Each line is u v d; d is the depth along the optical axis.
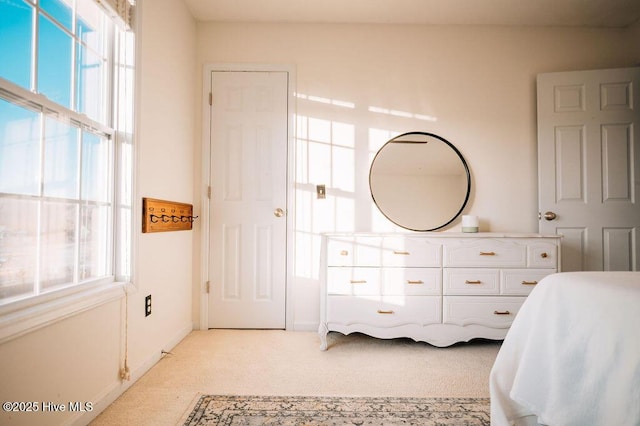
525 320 1.52
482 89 2.92
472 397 1.77
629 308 1.11
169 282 2.39
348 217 2.92
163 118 2.29
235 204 2.91
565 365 1.27
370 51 2.95
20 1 1.26
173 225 2.44
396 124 2.95
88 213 1.67
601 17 2.85
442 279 2.44
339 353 2.36
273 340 2.61
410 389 1.85
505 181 2.95
